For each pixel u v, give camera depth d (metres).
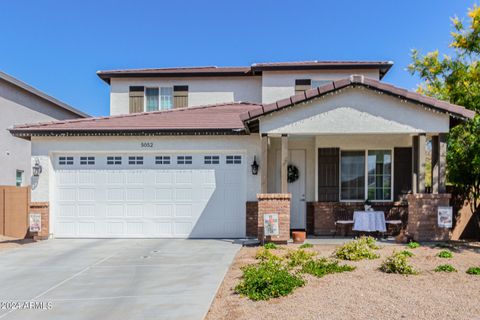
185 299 6.93
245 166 14.04
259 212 12.31
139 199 14.18
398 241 12.30
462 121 12.50
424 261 9.25
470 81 13.83
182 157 14.21
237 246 12.25
